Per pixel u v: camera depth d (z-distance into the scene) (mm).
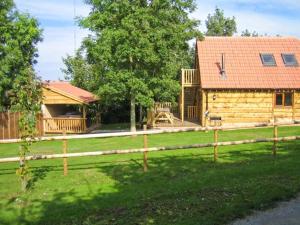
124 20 23750
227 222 7781
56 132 31578
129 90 25719
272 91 30719
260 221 7777
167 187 10734
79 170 13805
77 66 49250
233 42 34344
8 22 31047
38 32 32594
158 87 25953
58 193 10742
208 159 14820
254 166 12914
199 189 10312
